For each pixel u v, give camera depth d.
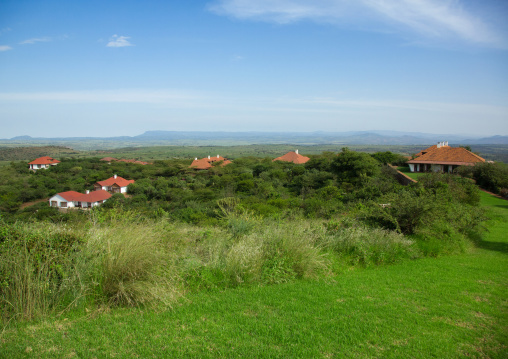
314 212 21.05
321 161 42.72
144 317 3.85
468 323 4.04
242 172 47.94
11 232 4.15
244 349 3.17
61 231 4.61
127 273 4.33
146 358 2.96
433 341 3.51
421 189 16.08
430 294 5.09
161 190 39.47
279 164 50.50
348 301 4.64
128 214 6.55
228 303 4.38
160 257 4.85
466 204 15.66
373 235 7.90
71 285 4.02
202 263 5.39
